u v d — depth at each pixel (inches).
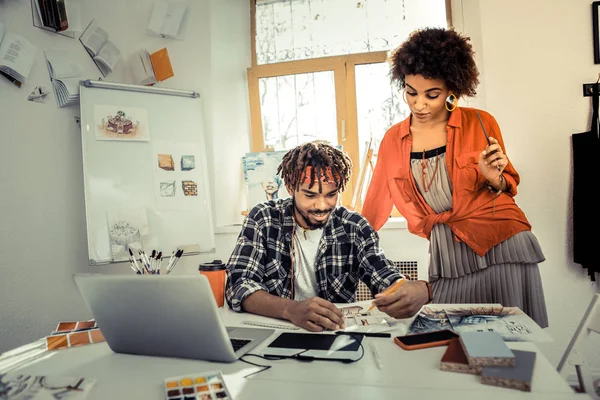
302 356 34.2
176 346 35.2
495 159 59.2
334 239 56.6
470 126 65.4
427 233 67.6
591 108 76.6
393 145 70.4
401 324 42.8
